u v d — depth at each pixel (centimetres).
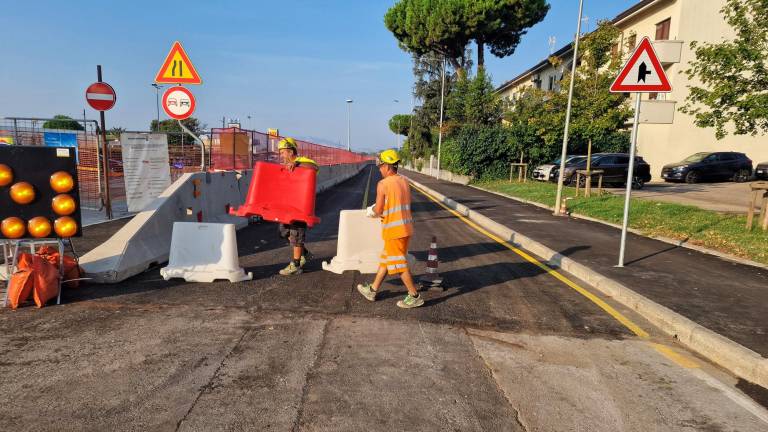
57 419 262
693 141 2405
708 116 900
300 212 587
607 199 1509
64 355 345
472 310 484
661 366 368
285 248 766
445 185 2708
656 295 525
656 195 1691
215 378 316
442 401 298
